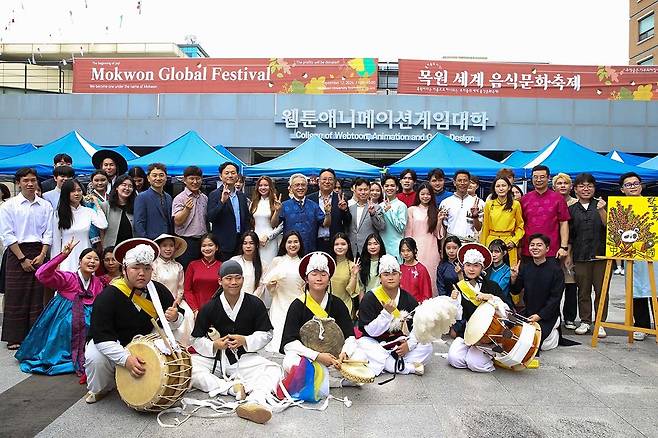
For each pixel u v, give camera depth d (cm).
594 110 1495
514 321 459
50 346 448
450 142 1052
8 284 512
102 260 470
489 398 397
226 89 1519
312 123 1495
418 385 425
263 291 565
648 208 539
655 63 2497
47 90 1853
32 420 348
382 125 1496
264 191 628
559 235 594
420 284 553
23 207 512
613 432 338
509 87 1500
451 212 646
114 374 380
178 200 575
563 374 455
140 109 1520
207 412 364
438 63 1502
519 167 997
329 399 392
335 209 620
